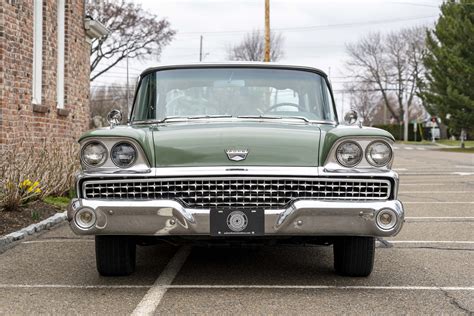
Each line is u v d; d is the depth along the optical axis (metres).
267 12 27.55
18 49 10.54
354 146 5.02
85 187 4.97
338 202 4.88
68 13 13.70
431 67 47.91
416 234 8.09
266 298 4.99
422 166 23.53
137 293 5.13
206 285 5.40
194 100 6.14
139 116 6.16
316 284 5.46
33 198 9.78
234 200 4.92
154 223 4.86
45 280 5.58
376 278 5.68
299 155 5.02
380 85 75.12
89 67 15.72
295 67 6.40
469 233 8.16
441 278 5.70
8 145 9.99
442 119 47.06
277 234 4.89
